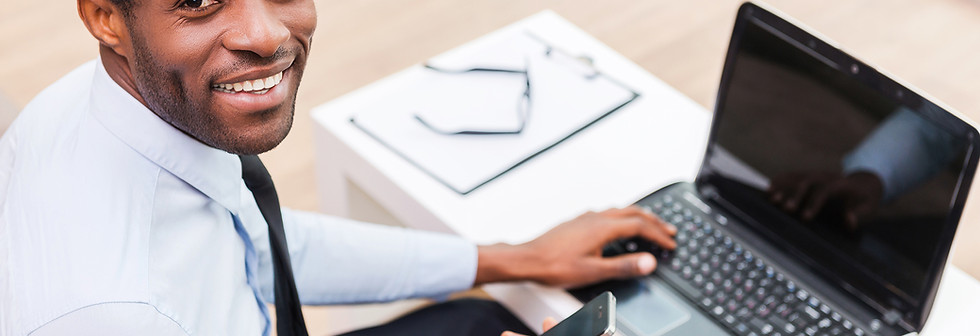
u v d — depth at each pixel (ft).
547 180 4.67
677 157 4.77
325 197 5.39
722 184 4.42
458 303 4.86
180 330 3.07
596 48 5.43
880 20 9.77
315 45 9.34
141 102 3.05
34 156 3.27
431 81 5.20
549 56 5.34
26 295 2.91
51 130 3.30
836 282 4.04
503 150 4.80
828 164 3.97
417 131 4.91
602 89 5.14
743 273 4.13
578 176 4.68
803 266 4.12
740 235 4.28
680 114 5.00
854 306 3.95
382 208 5.54
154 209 3.14
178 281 3.14
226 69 2.76
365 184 4.94
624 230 4.25
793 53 3.94
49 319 2.85
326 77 8.98
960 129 3.46
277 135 3.00
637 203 4.49
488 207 4.56
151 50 2.74
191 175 3.22
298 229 4.20
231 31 2.72
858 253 3.96
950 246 3.63
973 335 3.89
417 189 4.64
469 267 4.33
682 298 4.07
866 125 3.78
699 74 9.03
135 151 3.10
